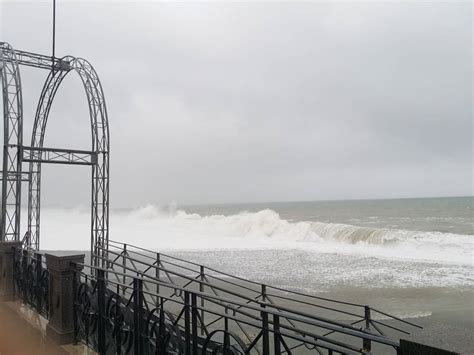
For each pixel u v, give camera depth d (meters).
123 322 4.63
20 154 10.05
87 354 4.44
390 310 11.09
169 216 42.91
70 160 11.30
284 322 9.49
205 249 23.23
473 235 23.19
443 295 12.46
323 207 89.75
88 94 11.82
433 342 2.02
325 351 7.86
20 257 6.57
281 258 19.61
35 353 5.29
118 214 46.66
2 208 9.36
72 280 4.86
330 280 14.68
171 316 4.00
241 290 13.13
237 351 3.33
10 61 9.80
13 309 6.09
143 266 17.14
